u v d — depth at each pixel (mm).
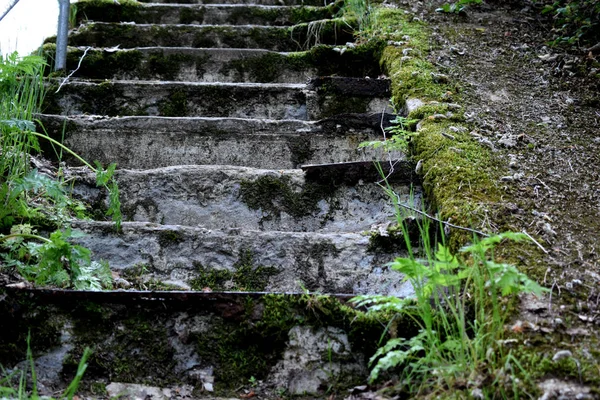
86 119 2895
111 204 2318
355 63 3609
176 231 2342
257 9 4250
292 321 1896
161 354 1875
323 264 2312
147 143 2891
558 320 1745
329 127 2945
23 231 2270
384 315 1884
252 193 2596
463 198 2291
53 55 3572
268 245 2330
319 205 2588
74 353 1848
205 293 1909
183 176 2619
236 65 3619
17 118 2543
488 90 3105
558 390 1557
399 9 3969
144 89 3225
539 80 3236
